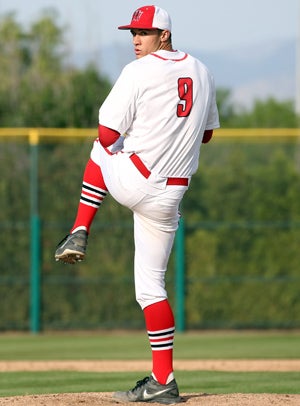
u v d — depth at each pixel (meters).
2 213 52.41
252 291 52.50
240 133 53.09
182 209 52.66
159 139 19.59
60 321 52.50
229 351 42.81
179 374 33.03
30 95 67.06
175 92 19.59
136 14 20.11
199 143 20.22
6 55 76.38
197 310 52.38
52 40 90.88
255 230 52.69
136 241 20.55
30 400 20.50
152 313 20.52
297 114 90.75
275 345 45.50
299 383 29.62
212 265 52.44
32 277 52.25
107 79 74.69
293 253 52.62
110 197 52.78
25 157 52.62
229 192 52.84
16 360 39.41
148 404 20.36
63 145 52.66
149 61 19.59
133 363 37.50
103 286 52.59
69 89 65.94
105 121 19.48
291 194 52.84
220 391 27.44
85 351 43.44
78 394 21.83
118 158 19.88
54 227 52.50
